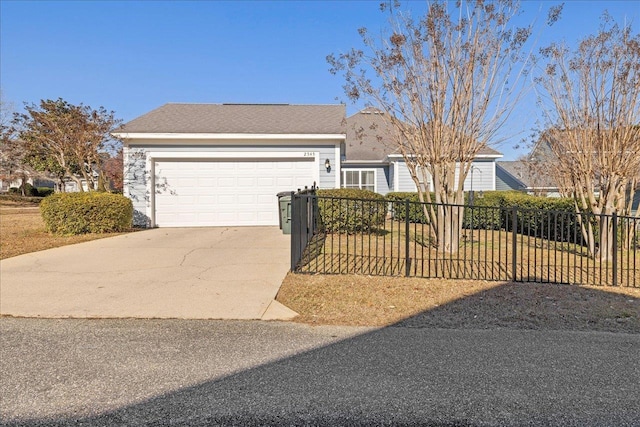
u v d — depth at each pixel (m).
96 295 5.24
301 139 12.32
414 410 2.64
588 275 6.42
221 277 6.15
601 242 7.62
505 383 3.00
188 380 3.04
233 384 2.97
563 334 4.00
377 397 2.79
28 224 13.54
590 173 7.79
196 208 12.28
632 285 5.86
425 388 2.92
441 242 8.21
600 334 4.00
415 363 3.33
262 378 3.06
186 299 5.08
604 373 3.17
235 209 12.37
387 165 18.73
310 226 7.87
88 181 15.30
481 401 2.75
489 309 4.75
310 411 2.62
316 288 5.55
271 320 4.38
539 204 10.92
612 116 7.48
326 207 9.97
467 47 7.48
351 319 4.42
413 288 5.59
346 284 5.76
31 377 3.08
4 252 8.16
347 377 3.08
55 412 2.60
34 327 4.15
